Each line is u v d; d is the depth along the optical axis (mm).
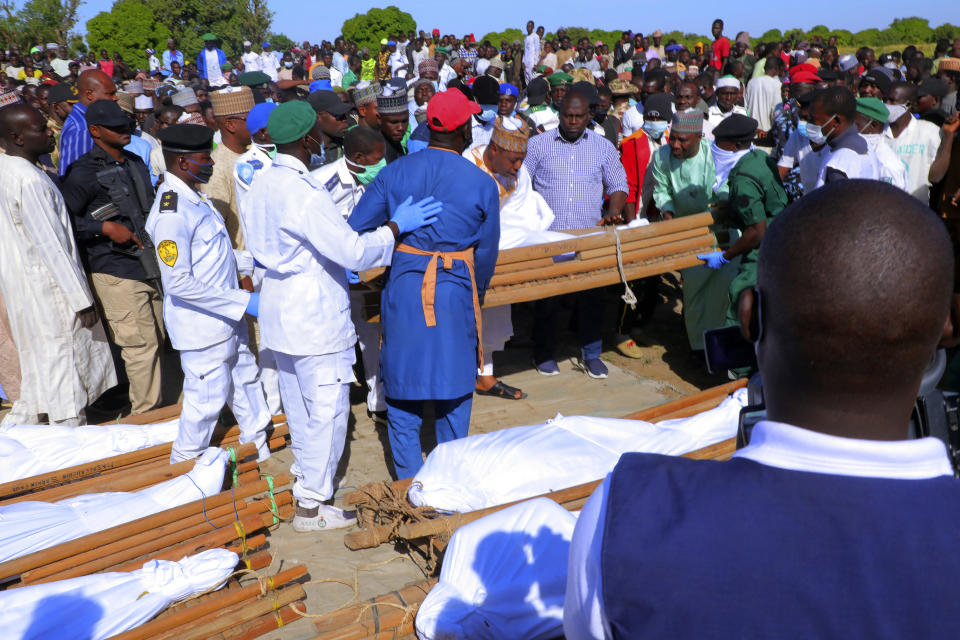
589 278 4875
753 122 5785
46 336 4371
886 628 908
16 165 4145
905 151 6828
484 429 4926
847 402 1010
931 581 910
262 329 3596
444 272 3689
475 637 2561
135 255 4621
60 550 3047
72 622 2744
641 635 990
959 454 1340
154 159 6531
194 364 3822
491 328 5238
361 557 3496
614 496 1069
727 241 5559
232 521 3412
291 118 3357
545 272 4703
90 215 4535
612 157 5684
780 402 1079
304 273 3467
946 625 897
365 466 4480
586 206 5699
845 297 961
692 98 6625
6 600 2754
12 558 3090
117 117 4426
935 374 1363
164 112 7445
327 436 3637
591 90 7457
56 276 4273
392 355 3785
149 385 4922
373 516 3588
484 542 2812
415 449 4016
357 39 45781
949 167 6379
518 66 22500
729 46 19875
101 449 4043
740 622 945
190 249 3646
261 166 4492
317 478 3699
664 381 5691
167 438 4191
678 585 968
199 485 3549
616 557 1005
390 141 5289
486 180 3697
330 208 3342
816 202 1046
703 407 4469
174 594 2943
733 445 3857
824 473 992
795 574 939
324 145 5695
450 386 3746
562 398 5398
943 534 930
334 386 3602
